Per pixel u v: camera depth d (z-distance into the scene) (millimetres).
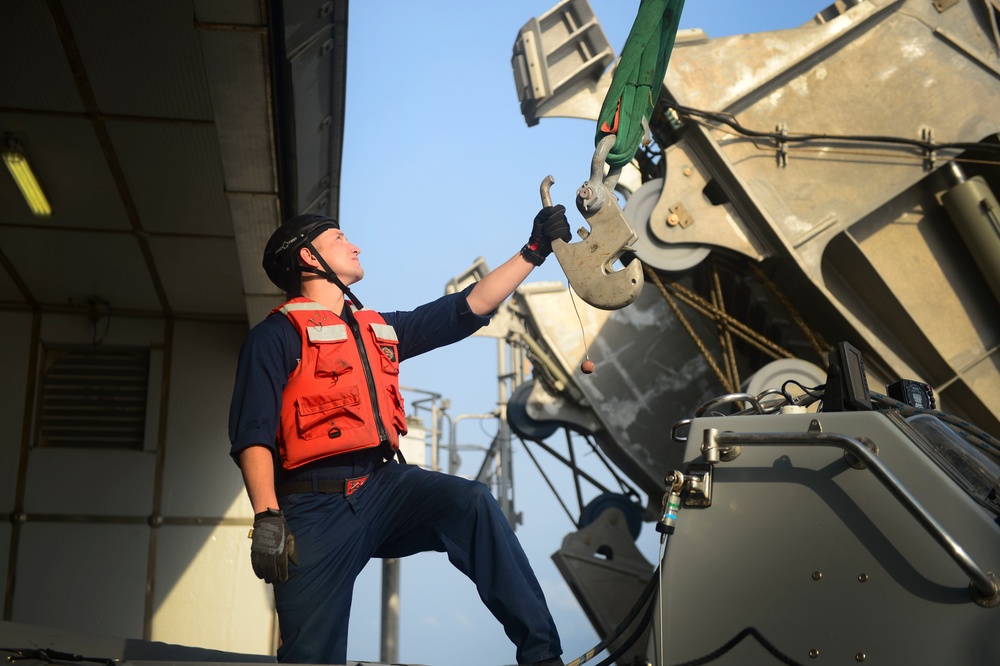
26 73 6770
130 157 7676
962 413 10656
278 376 3098
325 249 3436
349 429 3127
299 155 7727
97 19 6234
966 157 10555
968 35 10648
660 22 3621
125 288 9688
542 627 2973
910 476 2414
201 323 10266
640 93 3496
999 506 2463
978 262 10203
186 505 9789
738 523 2555
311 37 6668
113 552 9602
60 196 8180
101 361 10133
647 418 15070
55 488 9680
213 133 7336
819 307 10406
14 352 9922
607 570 15016
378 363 3312
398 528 3227
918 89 10578
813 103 10586
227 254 8953
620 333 15461
